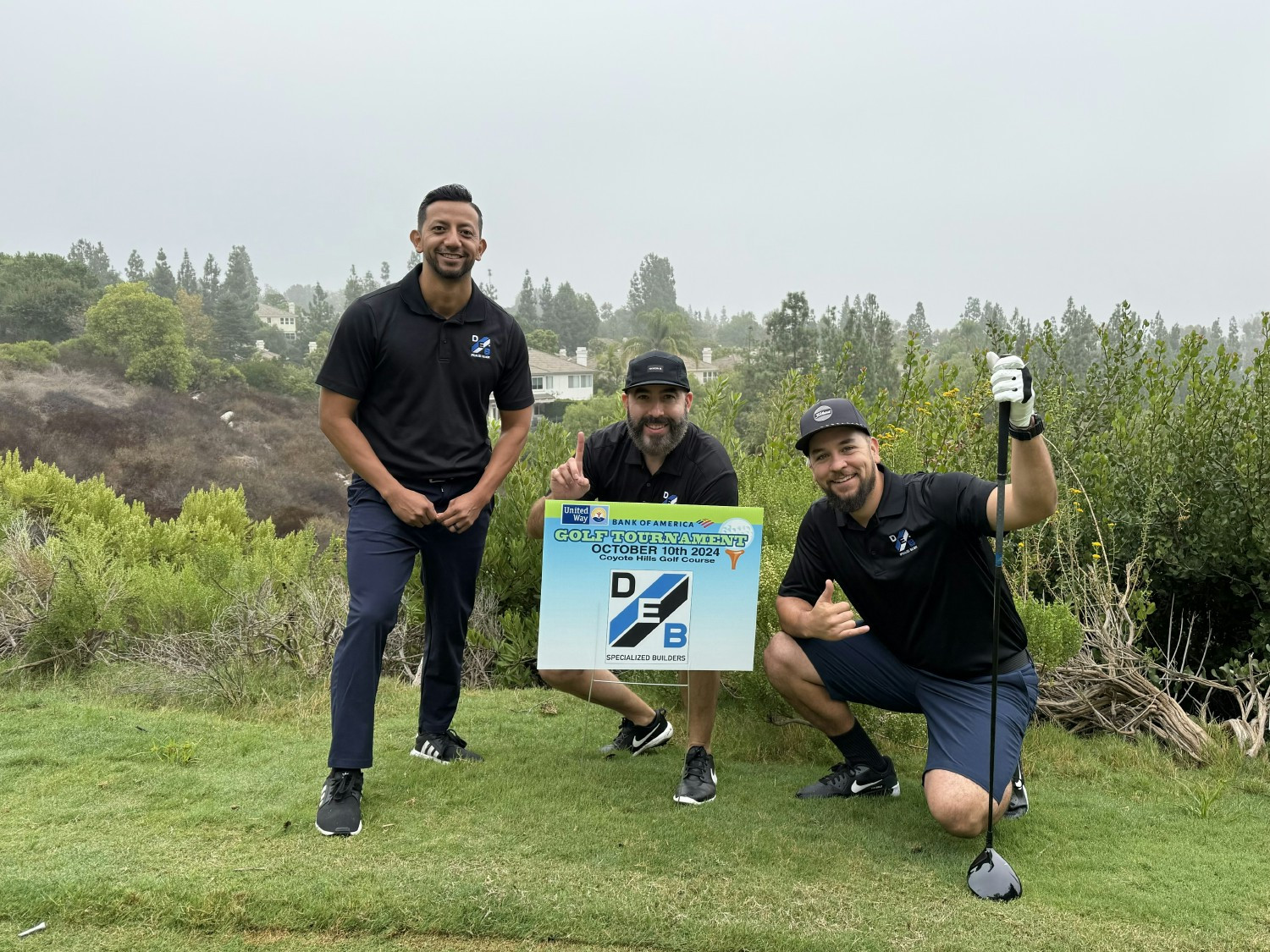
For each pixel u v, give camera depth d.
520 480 6.58
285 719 4.61
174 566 8.53
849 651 3.58
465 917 2.61
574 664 3.64
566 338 140.00
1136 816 3.55
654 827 3.28
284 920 2.60
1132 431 6.43
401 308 3.57
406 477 3.63
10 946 2.46
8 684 5.38
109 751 3.95
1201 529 5.77
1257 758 4.31
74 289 53.12
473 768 3.86
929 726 3.44
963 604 3.32
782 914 2.67
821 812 3.51
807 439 3.35
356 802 3.22
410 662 6.12
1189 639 5.57
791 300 62.41
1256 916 2.76
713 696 3.71
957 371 7.62
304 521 24.05
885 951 2.49
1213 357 6.36
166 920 2.60
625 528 3.63
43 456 26.28
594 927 2.60
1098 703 4.79
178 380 39.88
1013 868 3.06
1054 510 3.05
